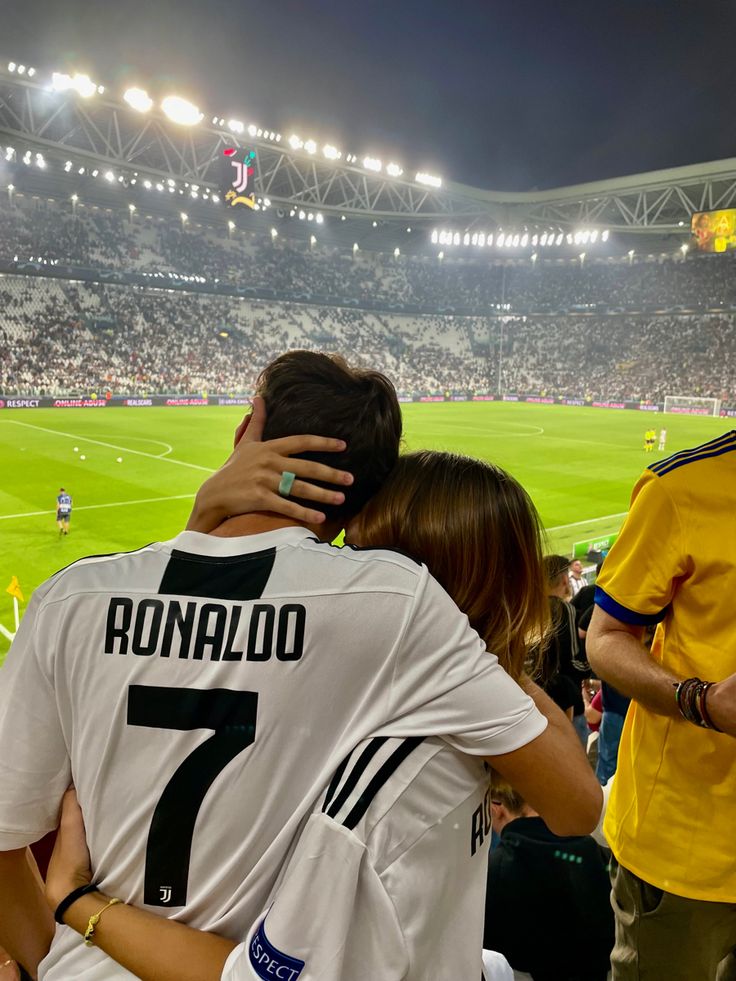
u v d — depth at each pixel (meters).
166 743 1.19
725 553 1.92
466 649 1.20
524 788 1.23
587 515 19.70
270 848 1.17
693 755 2.00
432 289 70.56
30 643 1.29
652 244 62.69
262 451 1.40
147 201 54.12
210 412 43.47
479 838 1.28
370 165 53.28
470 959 1.26
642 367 61.94
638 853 2.13
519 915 2.02
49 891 1.28
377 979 1.13
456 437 35.41
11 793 1.28
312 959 1.10
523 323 70.62
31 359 47.25
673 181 50.16
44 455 26.12
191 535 1.33
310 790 1.17
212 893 1.19
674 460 2.05
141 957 1.18
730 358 58.31
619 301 65.38
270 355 58.31
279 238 65.19
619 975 2.24
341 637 1.17
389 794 1.14
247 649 1.18
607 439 35.56
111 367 50.09
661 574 2.01
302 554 1.26
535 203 59.41
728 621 1.95
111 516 17.92
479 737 1.18
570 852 2.05
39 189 50.75
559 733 1.29
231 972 1.11
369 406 1.45
